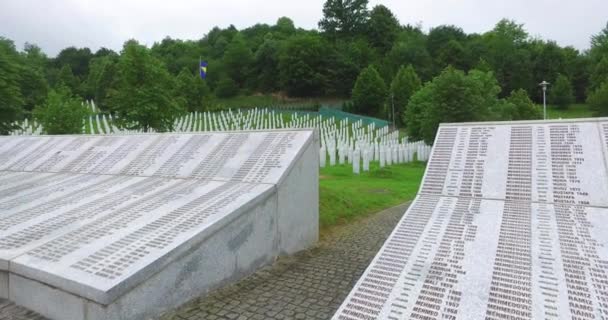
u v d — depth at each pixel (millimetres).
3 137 11805
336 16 90000
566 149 5188
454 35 83688
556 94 65750
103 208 5883
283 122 45688
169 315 4281
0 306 4402
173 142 8562
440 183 5465
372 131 39062
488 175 5305
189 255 4555
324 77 75500
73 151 9570
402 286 3617
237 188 6137
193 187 6484
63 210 5926
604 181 4621
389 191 13062
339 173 17422
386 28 88875
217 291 4945
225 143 7836
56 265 4211
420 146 26484
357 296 3562
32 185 7551
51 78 73625
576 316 2986
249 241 5547
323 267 5926
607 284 3287
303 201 6902
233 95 84125
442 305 3309
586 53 79188
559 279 3420
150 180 7242
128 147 8969
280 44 84000
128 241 4637
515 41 83188
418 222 4742
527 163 5242
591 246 3807
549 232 4125
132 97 22000
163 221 5137
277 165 6551
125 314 3859
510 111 40250
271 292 4953
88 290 3756
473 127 6152
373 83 63844
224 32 110625
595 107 53812
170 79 24125
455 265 3822
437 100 28922
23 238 4984
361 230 8352
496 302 3250
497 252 3922
